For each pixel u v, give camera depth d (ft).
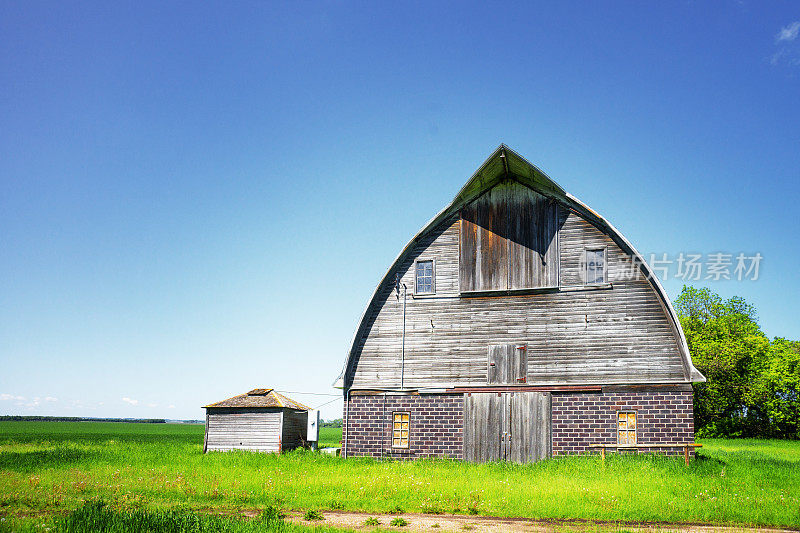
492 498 55.98
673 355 77.66
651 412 77.00
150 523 40.65
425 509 52.06
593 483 62.49
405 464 81.00
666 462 70.69
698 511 49.98
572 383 80.69
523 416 81.46
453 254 89.76
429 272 90.33
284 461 84.23
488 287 86.79
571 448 79.05
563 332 82.64
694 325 228.22
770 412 224.12
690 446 71.05
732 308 235.20
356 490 60.29
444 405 84.94
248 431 103.14
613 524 45.91
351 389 88.38
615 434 77.87
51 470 74.13
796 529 45.39
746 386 220.84
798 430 222.69
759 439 220.43
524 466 76.38
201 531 39.70
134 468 76.79
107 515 42.42
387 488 60.59
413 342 88.12
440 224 91.30
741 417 231.71
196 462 84.23
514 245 87.04
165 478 65.98
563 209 86.28
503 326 85.25
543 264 85.20
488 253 87.92
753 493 57.41
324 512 51.55
